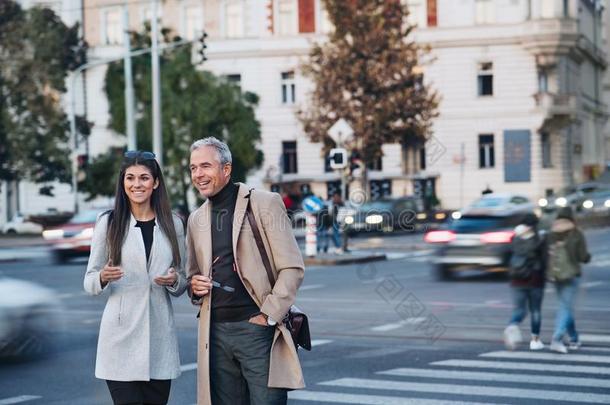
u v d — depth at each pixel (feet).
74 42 170.09
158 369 18.69
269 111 165.37
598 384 33.06
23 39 166.81
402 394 31.68
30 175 169.48
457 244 73.31
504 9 161.89
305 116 145.18
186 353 41.16
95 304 61.57
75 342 44.57
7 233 170.50
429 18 163.63
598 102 196.34
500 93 161.48
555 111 159.63
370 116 137.90
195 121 137.18
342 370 36.50
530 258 41.19
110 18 176.14
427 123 139.54
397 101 137.39
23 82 166.30
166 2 170.09
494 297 62.59
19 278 80.64
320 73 140.46
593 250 105.60
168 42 142.82
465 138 161.58
